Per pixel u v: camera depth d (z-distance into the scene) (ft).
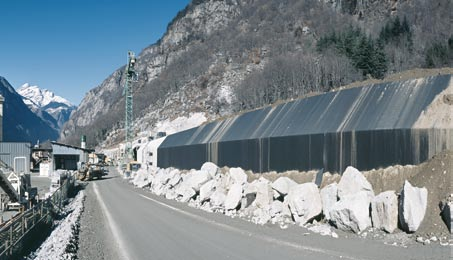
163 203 107.04
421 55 330.95
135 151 347.97
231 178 97.96
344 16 635.25
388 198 56.75
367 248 50.03
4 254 44.27
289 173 91.81
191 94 520.83
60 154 263.49
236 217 78.79
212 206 92.27
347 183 65.21
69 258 48.44
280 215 72.69
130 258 49.29
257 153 107.24
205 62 628.28
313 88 278.46
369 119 76.64
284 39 598.75
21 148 244.01
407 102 73.26
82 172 209.36
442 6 500.33
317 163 84.74
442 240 50.06
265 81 350.43
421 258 44.45
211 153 137.59
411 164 65.05
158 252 51.67
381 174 68.49
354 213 58.54
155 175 164.14
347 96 90.27
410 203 54.49
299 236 58.70
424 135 64.08
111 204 107.24
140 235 63.36
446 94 67.41
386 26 443.73
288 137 94.63
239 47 614.75
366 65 269.64
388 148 69.31
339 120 84.33
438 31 424.87
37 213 64.49
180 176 134.31
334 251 49.03
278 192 79.10
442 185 56.85
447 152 59.98
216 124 155.84
